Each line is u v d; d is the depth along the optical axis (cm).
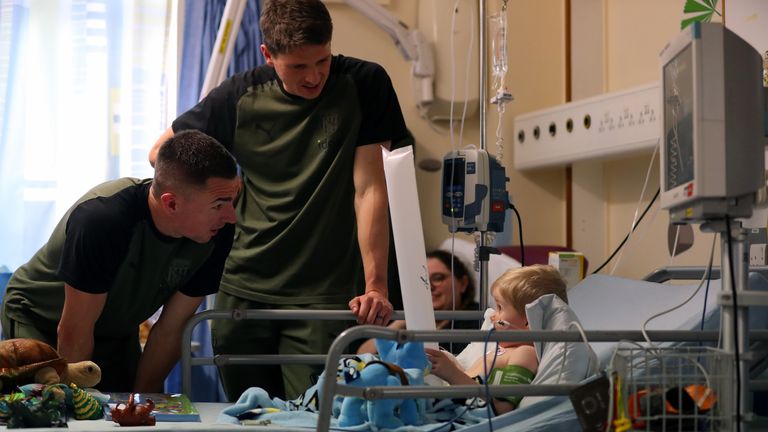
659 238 348
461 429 167
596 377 162
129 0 338
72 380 189
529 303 202
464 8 372
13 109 324
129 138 335
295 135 243
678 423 147
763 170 151
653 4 358
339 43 372
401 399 172
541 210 390
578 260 289
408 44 365
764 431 176
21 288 228
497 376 198
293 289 246
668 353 156
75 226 201
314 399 190
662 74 166
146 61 338
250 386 254
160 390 228
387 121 245
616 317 221
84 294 201
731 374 149
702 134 146
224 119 247
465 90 369
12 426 162
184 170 194
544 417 170
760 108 151
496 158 242
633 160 368
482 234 240
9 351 183
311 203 241
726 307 154
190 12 339
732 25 296
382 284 226
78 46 332
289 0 223
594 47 388
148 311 223
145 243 208
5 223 323
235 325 251
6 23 324
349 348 266
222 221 202
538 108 388
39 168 327
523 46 387
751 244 246
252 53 345
